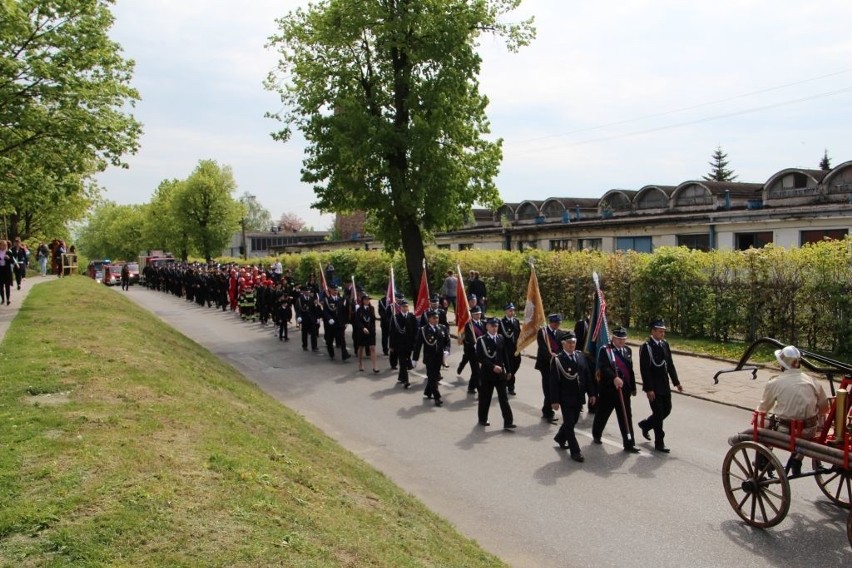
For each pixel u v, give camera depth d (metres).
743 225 25.02
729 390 13.01
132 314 18.67
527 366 16.95
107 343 11.83
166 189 71.81
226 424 7.95
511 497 8.20
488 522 7.48
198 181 61.75
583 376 10.01
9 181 19.77
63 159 19.95
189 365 12.39
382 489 7.57
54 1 18.81
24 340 11.65
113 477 5.54
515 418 11.91
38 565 4.22
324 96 24.53
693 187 34.72
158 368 10.48
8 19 17.53
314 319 19.80
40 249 36.16
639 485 8.49
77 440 6.37
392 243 26.08
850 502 6.68
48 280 30.70
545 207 43.00
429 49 22.52
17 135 18.81
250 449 7.06
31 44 18.81
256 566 4.44
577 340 12.78
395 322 14.72
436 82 22.72
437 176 22.81
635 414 11.97
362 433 11.09
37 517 4.77
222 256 85.69
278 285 24.11
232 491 5.65
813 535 6.95
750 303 16.83
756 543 6.80
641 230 29.36
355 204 24.64
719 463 9.23
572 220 39.75
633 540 6.95
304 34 24.97
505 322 13.74
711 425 11.02
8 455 5.93
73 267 38.62
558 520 7.50
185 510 5.11
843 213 21.73
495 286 27.06
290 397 13.85
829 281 14.92
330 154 23.69
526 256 25.25
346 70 24.03
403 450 10.12
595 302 10.73
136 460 5.95
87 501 5.07
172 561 4.37
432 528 6.67
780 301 16.09
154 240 74.56
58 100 19.09
